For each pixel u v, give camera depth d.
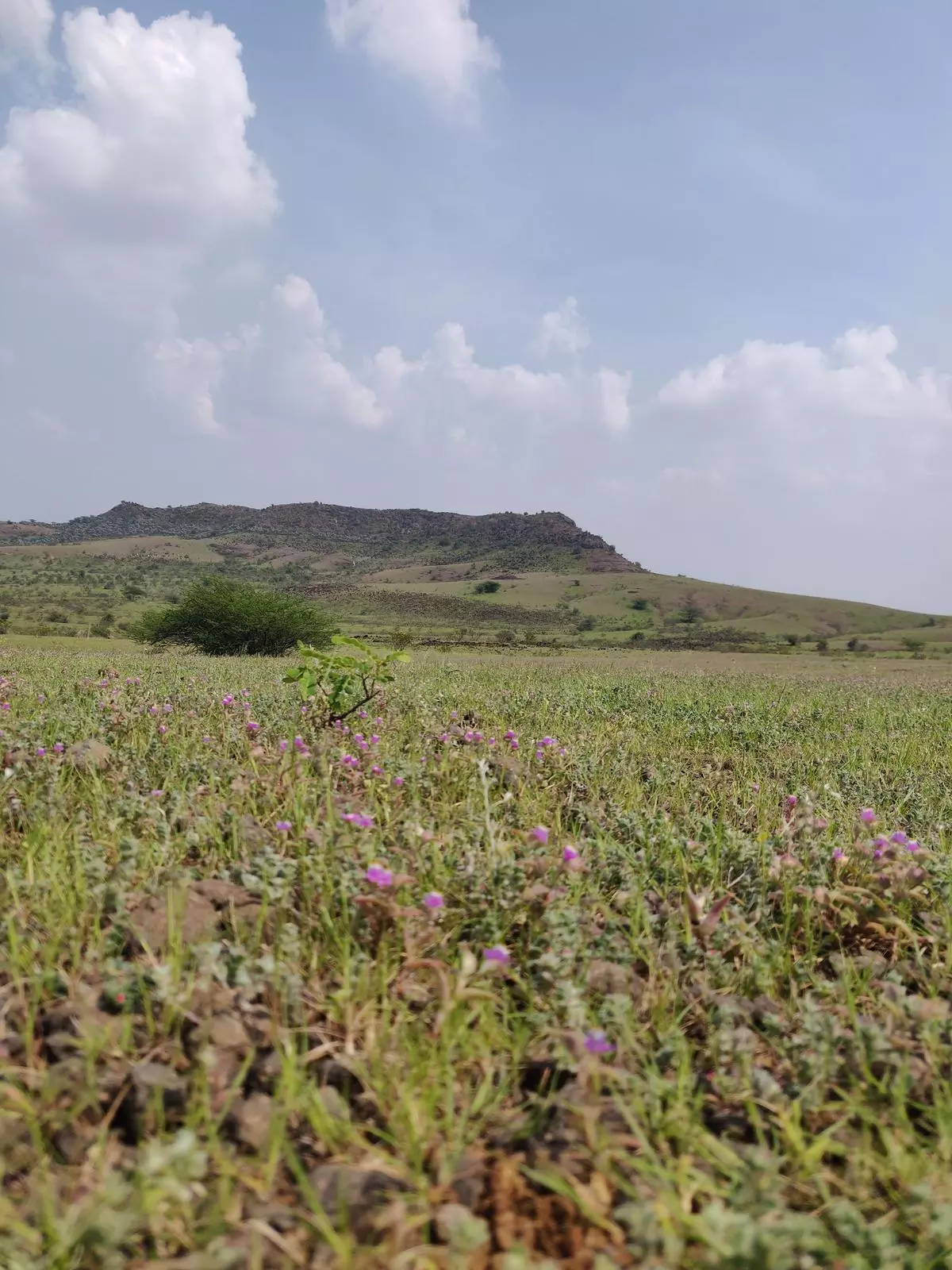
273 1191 1.70
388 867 3.27
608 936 2.92
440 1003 2.37
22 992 2.24
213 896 2.89
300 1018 2.27
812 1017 2.33
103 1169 1.70
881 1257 1.53
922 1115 2.13
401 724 7.33
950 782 6.46
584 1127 1.84
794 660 60.12
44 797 3.95
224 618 49.38
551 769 5.75
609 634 188.88
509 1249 1.55
